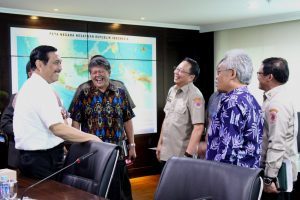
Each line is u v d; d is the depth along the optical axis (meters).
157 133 6.12
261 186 1.50
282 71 2.42
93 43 5.52
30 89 2.30
